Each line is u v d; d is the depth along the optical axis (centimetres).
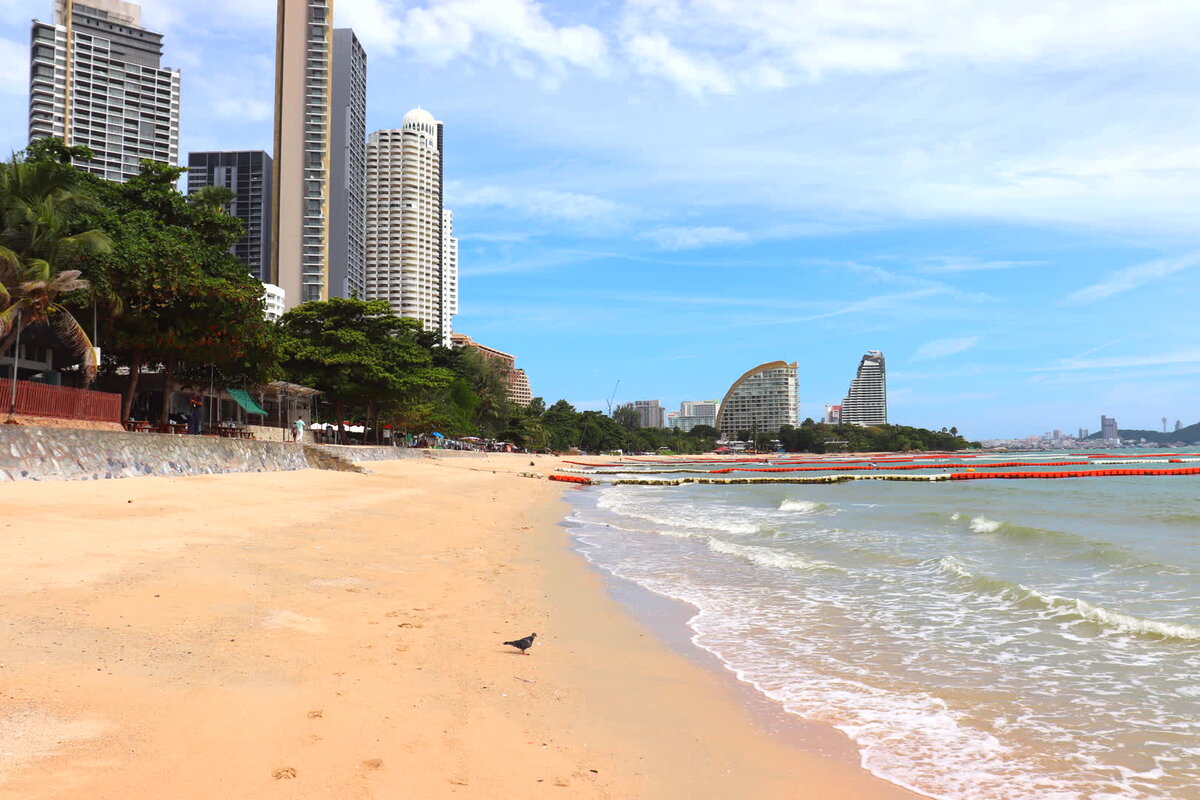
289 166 12744
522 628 998
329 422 6844
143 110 13750
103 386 4219
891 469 8450
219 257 3841
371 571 1250
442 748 561
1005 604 1210
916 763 612
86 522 1316
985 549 1828
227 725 545
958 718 716
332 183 13812
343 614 938
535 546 1864
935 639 1007
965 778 585
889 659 916
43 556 1007
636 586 1378
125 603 834
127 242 3191
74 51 13062
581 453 17888
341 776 491
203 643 732
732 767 589
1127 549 1762
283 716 575
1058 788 569
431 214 16712
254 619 847
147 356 3697
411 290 16238
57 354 3762
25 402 2298
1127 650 942
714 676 839
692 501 3747
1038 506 3253
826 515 2852
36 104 12800
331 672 700
